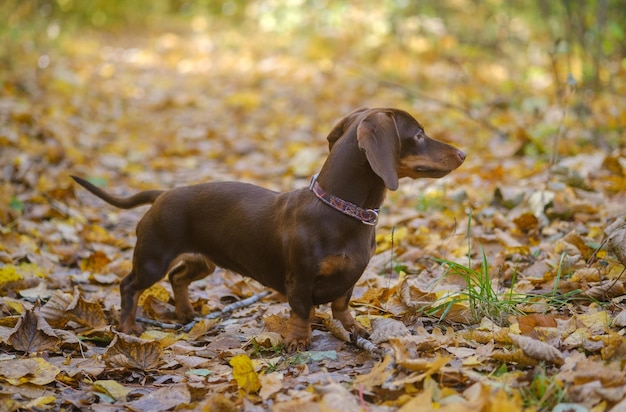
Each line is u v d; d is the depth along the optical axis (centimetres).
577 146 948
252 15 2380
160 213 562
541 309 526
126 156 1152
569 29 1212
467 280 529
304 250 490
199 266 588
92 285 677
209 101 1527
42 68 1587
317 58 1786
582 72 1149
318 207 492
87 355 522
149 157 1148
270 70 1744
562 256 564
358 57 1727
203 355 515
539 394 394
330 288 500
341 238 489
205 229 552
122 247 785
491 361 448
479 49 1586
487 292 523
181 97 1545
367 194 493
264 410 412
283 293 530
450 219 765
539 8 1481
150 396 441
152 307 614
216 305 625
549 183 785
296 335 505
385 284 607
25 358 498
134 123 1373
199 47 2131
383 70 1598
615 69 1184
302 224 495
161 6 2908
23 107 1195
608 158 827
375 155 462
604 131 995
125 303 572
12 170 927
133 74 1827
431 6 1769
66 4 2438
